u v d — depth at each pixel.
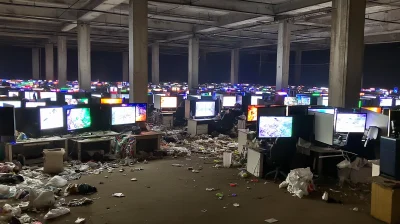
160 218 4.93
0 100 9.34
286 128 7.21
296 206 5.54
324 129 7.07
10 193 5.64
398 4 13.67
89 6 14.95
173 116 13.10
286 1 15.11
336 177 7.19
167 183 6.59
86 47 18.09
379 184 5.02
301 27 21.17
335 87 10.33
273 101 14.27
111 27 21.44
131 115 9.14
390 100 14.29
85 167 7.39
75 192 5.84
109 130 8.98
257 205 5.55
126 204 5.44
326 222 4.94
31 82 27.69
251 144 7.65
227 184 6.62
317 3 13.69
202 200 5.71
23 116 7.86
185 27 22.31
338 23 10.19
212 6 14.56
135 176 7.02
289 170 7.08
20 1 15.02
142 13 12.09
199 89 23.02
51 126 7.84
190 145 10.23
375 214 5.10
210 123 11.93
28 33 24.34
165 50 38.28
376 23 19.62
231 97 13.85
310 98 13.91
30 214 4.95
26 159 7.60
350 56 9.96
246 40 30.09
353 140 7.04
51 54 29.78
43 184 6.14
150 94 15.48
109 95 14.82
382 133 7.07
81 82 18.08
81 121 8.45
